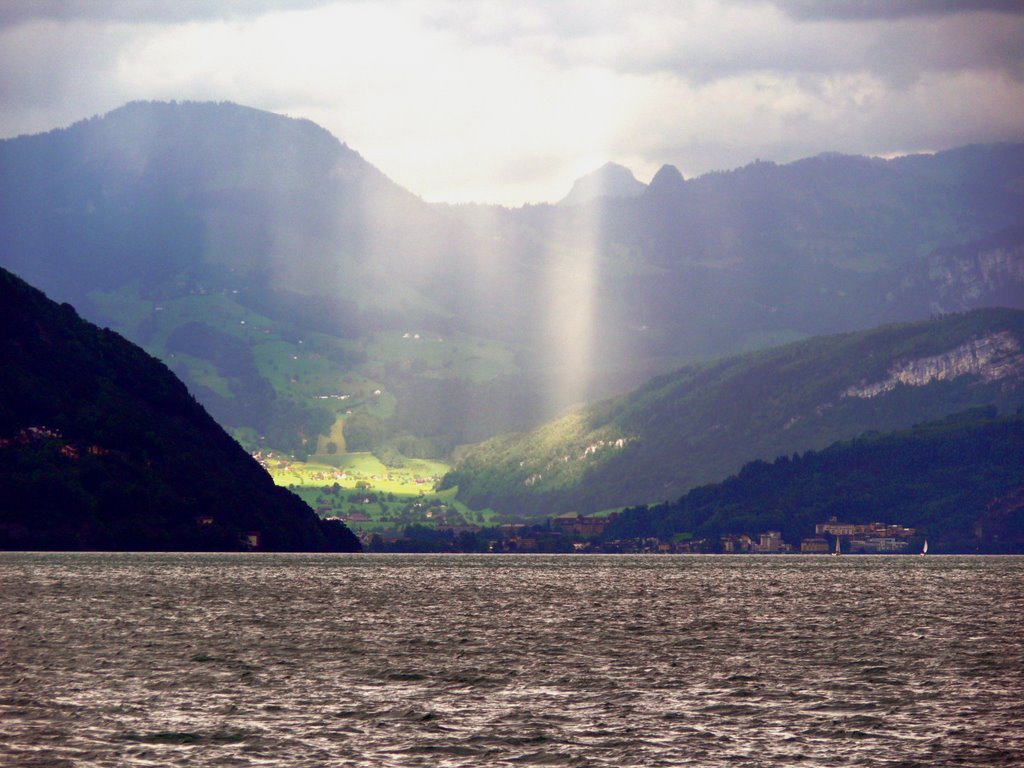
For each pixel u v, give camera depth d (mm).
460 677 100500
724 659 113688
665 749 73812
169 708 85250
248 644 122500
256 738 75812
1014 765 70750
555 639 130125
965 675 104125
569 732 78250
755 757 72125
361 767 69250
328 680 98438
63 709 84312
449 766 69625
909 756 72625
